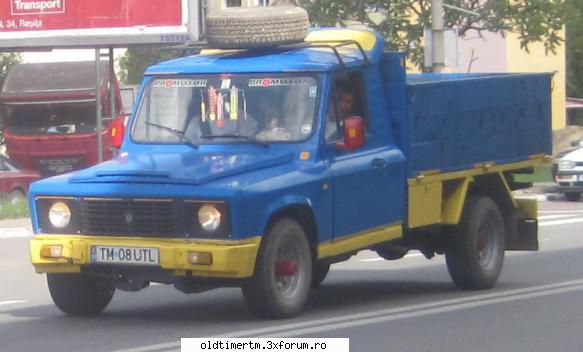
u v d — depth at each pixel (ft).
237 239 36.42
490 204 49.03
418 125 44.06
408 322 39.86
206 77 41.57
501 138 49.34
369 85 42.70
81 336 37.11
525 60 173.78
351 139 40.16
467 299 45.85
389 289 50.24
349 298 46.88
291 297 39.17
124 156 41.27
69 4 121.60
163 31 119.75
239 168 37.93
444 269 58.90
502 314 41.86
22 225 83.15
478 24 138.31
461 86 46.57
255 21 41.73
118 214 37.52
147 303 45.34
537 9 125.70
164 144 41.16
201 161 38.96
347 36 43.65
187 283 37.60
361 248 42.14
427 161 44.62
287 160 39.45
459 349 35.01
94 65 124.47
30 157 121.90
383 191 42.68
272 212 37.37
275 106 40.57
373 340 36.19
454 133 46.19
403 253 48.14
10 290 50.85
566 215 93.30
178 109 41.57
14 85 122.52
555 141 174.19
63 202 38.45
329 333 37.17
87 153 121.60
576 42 213.25
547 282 51.49
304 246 39.32
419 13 124.57
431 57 84.23
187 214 36.76
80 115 121.60
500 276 54.24
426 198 45.01
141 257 37.11
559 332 38.14
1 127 130.41
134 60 161.99
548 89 52.80
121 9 120.37
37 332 38.09
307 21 43.14
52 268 38.73
